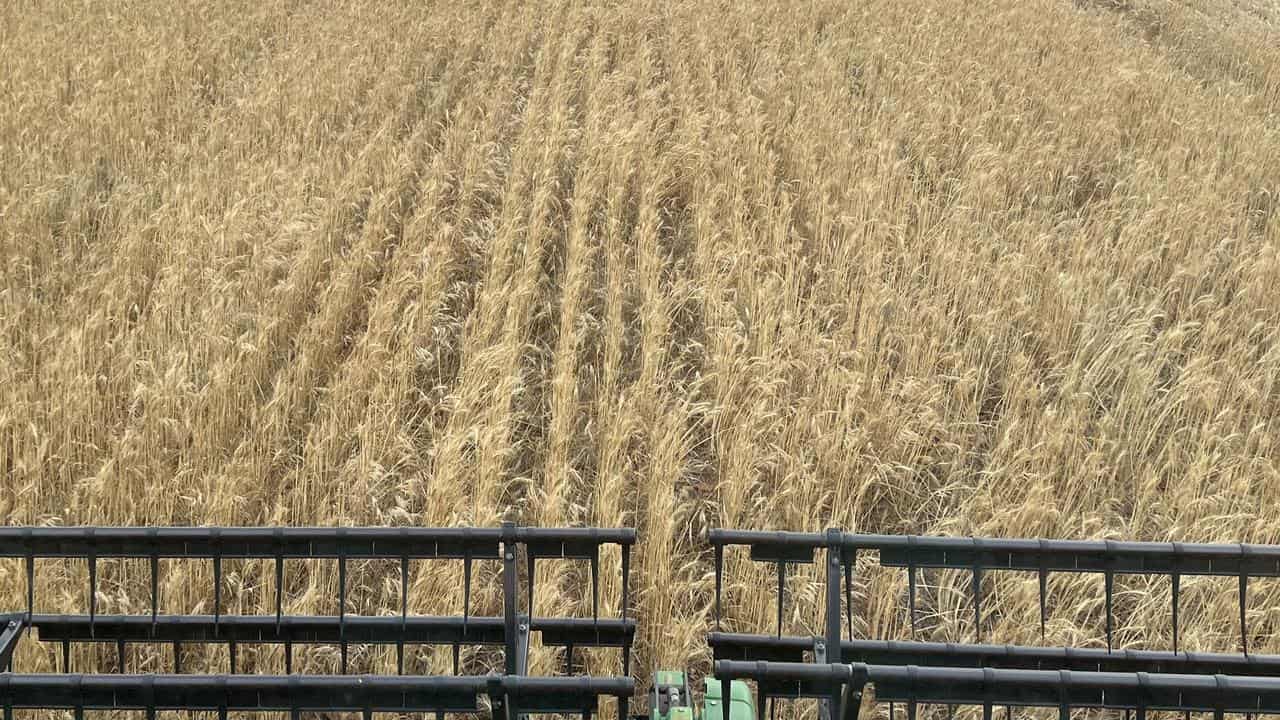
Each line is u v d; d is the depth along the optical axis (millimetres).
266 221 10711
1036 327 9859
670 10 19766
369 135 13609
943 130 14492
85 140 12648
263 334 8469
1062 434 7547
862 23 19594
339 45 16922
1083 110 15750
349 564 6516
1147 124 15523
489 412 7672
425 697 3414
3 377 7793
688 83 15695
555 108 14352
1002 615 6352
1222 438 7789
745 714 4590
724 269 10445
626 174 12078
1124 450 7539
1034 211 12414
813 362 8703
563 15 19797
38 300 9391
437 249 10125
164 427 7559
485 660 6035
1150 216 11500
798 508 7078
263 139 13289
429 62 16547
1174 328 9617
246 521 6926
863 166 12938
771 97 15266
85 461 7277
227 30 17562
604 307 9953
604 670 5711
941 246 10641
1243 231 12086
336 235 10898
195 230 10430
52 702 3438
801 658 4645
